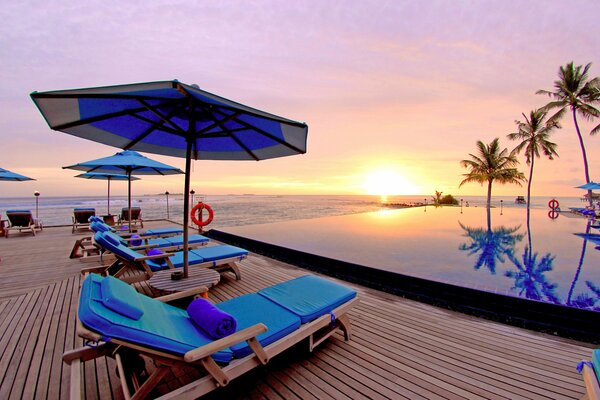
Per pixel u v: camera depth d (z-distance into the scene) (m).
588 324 2.30
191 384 1.26
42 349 1.96
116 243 2.93
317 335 2.01
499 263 5.25
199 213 4.89
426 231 9.32
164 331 1.31
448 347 2.07
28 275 3.73
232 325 1.49
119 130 2.49
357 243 7.22
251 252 5.60
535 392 1.57
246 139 2.74
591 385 1.11
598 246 6.82
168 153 3.17
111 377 1.66
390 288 3.40
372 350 2.01
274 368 1.79
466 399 1.51
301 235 8.48
